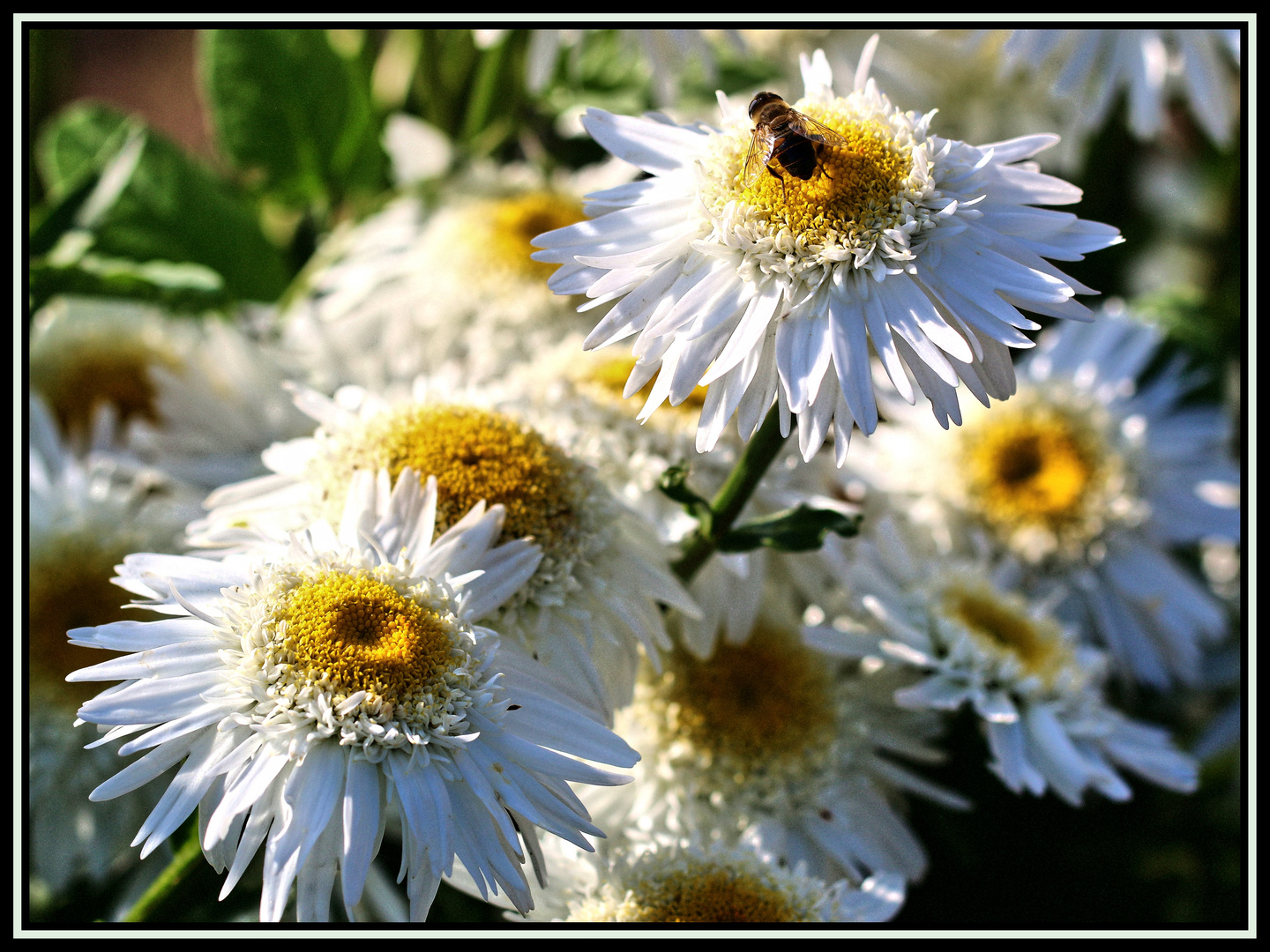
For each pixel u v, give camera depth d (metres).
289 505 0.32
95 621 0.39
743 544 0.32
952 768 0.37
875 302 0.28
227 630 0.28
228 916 0.34
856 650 0.36
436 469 0.31
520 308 0.44
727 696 0.35
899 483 0.42
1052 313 0.28
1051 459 0.43
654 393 0.28
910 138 0.29
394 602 0.29
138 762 0.27
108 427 0.43
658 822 0.34
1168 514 0.44
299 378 0.43
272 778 0.27
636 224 0.29
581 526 0.31
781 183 0.29
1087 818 0.40
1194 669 0.43
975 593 0.38
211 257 0.49
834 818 0.35
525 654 0.30
